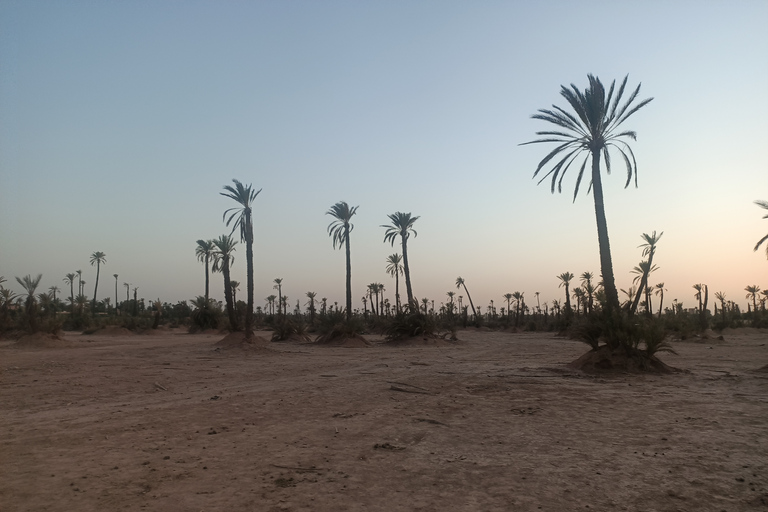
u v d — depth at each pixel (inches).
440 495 236.8
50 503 229.1
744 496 230.1
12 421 415.8
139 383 656.4
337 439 347.3
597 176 1158.3
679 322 1680.6
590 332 760.3
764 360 890.7
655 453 302.7
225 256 1782.7
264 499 233.1
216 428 384.2
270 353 1202.6
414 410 452.4
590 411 437.7
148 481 259.6
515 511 216.5
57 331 1590.8
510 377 673.0
